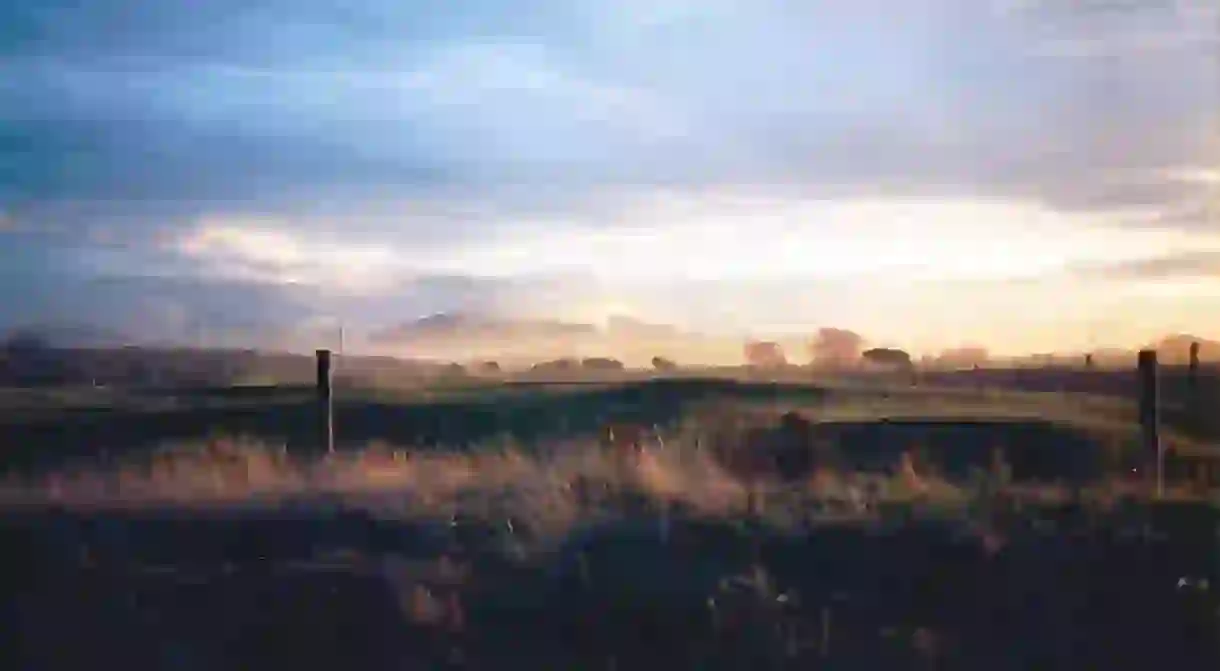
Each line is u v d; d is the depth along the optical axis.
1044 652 8.73
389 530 9.52
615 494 9.77
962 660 8.70
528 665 8.67
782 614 8.80
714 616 8.75
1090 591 9.08
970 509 9.67
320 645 8.75
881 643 8.69
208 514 9.79
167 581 9.21
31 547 9.55
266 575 9.16
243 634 8.85
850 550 9.22
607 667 8.64
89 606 9.12
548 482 9.90
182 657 8.80
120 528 9.73
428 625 8.77
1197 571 9.26
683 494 9.79
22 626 9.07
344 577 9.05
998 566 9.16
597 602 8.90
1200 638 8.80
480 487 9.93
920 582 9.09
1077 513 9.64
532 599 8.96
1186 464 9.97
